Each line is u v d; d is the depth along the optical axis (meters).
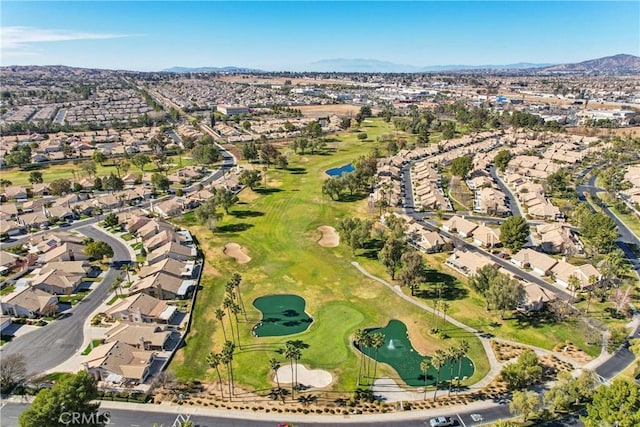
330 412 84.88
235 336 109.62
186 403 87.12
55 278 129.62
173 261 140.12
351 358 101.38
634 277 133.75
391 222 165.75
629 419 67.94
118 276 138.75
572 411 83.38
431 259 148.38
